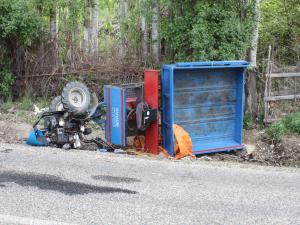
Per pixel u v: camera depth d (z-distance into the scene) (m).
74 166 7.49
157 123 9.71
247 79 12.39
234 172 7.75
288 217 5.59
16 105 13.93
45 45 14.69
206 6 12.00
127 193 6.21
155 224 5.14
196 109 10.05
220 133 10.41
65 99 9.23
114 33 17.64
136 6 16.08
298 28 15.59
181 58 12.83
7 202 5.66
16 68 14.66
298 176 7.70
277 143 10.78
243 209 5.81
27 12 13.94
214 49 12.16
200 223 5.24
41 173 6.97
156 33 14.14
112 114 9.83
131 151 9.76
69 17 15.91
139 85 9.95
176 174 7.39
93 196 6.02
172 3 13.02
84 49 14.84
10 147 8.75
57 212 5.38
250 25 12.35
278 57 14.41
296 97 12.37
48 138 9.28
